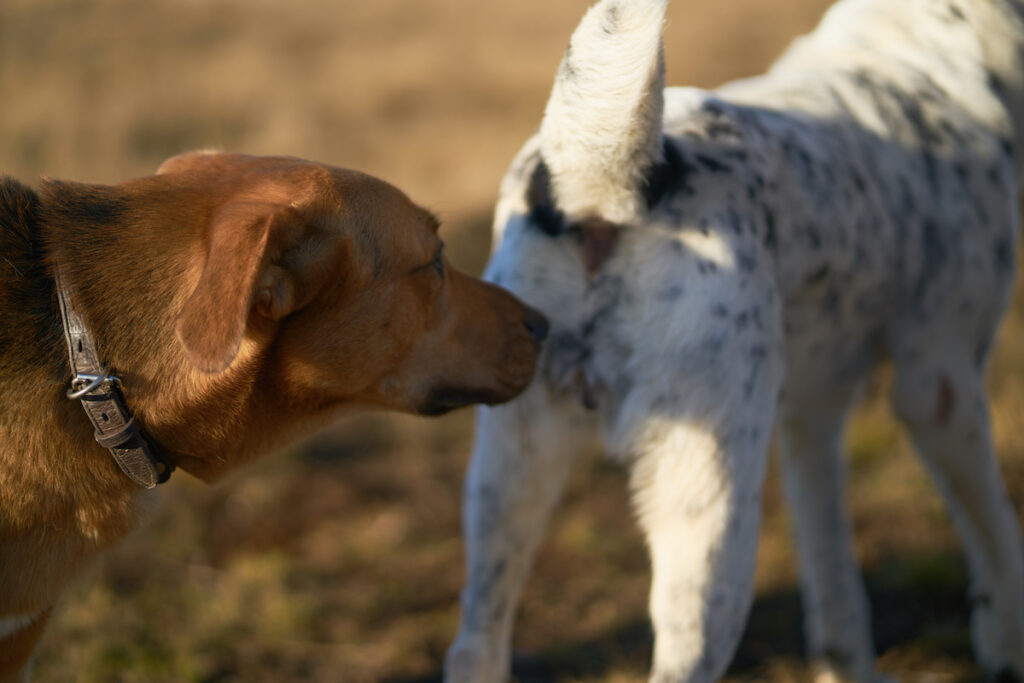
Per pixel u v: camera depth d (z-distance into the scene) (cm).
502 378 384
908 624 582
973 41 523
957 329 477
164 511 683
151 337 332
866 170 453
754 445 386
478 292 383
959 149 486
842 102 479
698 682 374
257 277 282
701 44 1869
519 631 591
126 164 1360
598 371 391
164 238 336
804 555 521
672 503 384
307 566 646
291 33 2214
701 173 392
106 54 1969
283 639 575
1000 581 493
